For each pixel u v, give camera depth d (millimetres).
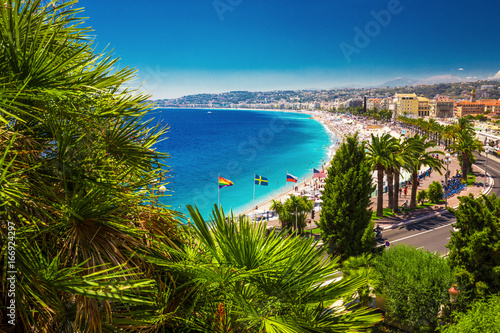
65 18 4383
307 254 5004
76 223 3771
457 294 16562
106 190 4008
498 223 17828
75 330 3604
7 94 3326
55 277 3307
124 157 4371
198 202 56281
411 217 42719
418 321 18203
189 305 4641
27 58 3535
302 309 4441
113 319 3758
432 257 20281
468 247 18219
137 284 3525
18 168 3770
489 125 170125
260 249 4887
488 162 85188
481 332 14195
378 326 19219
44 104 3936
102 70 4125
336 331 4289
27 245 3523
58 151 3916
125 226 4145
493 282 17531
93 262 3662
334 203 24875
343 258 24953
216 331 4434
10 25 3492
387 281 18688
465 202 19047
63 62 3756
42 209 3709
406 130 177625
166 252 4812
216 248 4863
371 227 24359
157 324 4160
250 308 4355
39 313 3506
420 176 70188
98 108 4312
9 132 3820
